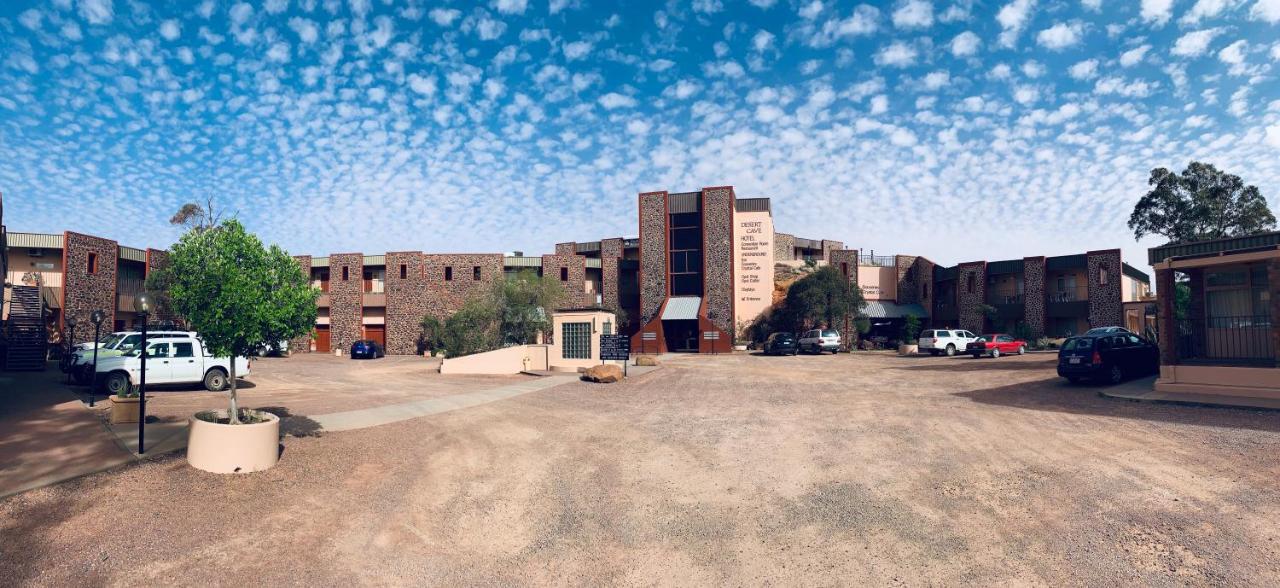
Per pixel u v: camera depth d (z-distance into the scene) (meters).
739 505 8.20
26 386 19.00
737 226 49.28
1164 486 7.96
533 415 15.10
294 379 24.94
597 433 12.89
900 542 6.75
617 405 16.88
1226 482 7.99
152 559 6.38
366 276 55.38
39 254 37.31
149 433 11.21
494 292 40.75
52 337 36.28
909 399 16.88
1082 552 6.23
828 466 9.83
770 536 7.13
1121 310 40.69
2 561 5.97
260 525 7.42
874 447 10.93
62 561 6.14
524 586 6.16
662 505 8.32
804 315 46.78
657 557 6.73
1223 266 16.58
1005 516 7.29
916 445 10.92
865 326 47.88
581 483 9.36
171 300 9.62
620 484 9.27
